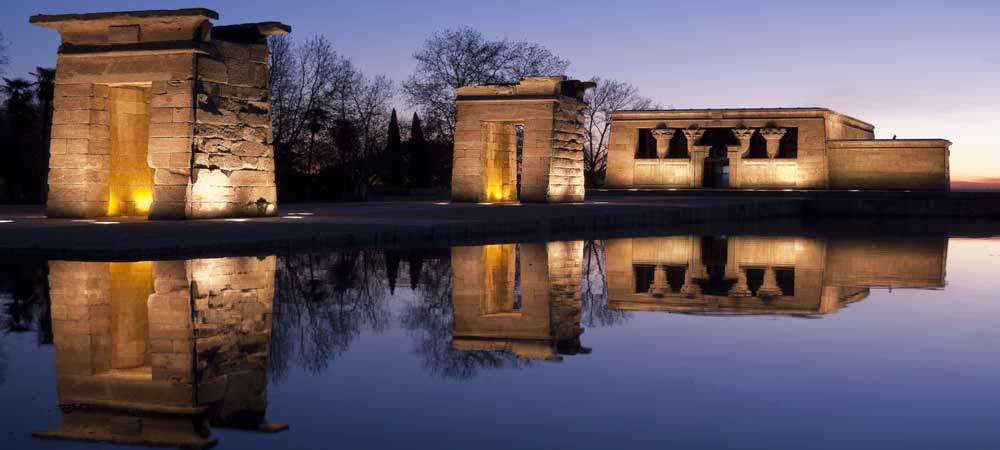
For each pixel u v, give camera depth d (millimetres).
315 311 11109
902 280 16109
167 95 25219
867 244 25828
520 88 42469
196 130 25062
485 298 12719
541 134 41906
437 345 8883
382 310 11352
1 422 5797
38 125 52000
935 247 24781
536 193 42062
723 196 59250
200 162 25266
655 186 63438
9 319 10062
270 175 27828
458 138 43500
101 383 7035
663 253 21438
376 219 25875
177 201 25047
